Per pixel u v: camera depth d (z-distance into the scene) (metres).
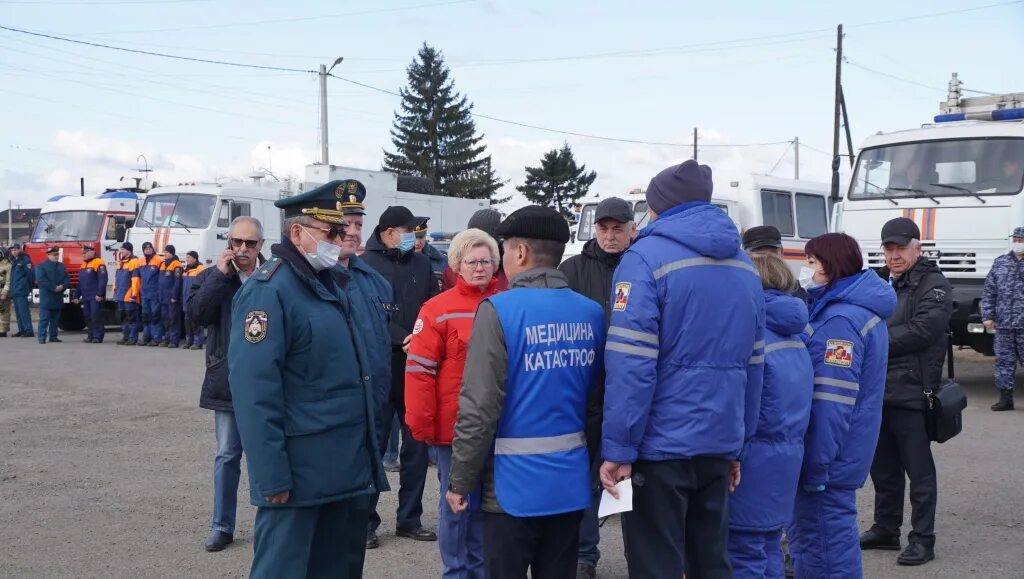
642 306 3.48
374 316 4.48
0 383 12.91
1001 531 6.10
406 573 5.36
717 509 3.66
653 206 3.77
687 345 3.51
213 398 5.72
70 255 22.00
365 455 3.92
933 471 5.52
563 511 3.42
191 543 5.90
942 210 11.62
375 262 6.22
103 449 8.65
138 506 6.73
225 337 5.67
